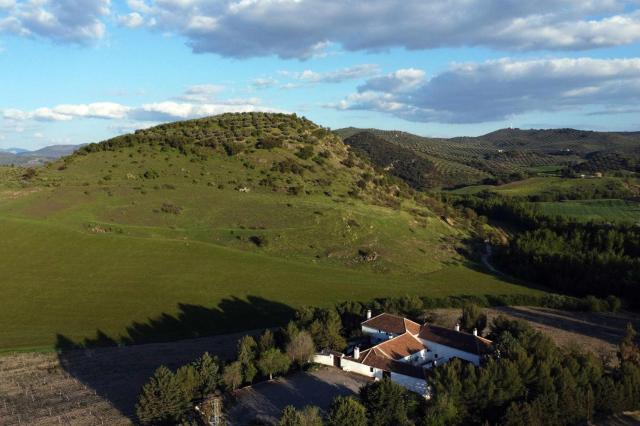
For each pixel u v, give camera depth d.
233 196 164.62
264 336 73.75
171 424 56.47
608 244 147.38
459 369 59.44
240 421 56.94
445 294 119.62
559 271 135.75
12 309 96.25
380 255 139.88
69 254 119.94
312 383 66.94
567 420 55.84
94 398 65.50
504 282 135.75
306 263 131.25
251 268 122.94
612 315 109.69
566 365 61.84
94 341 86.38
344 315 91.31
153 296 105.25
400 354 73.44
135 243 128.38
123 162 192.62
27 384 70.06
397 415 52.31
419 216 181.88
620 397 59.41
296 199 167.38
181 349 83.69
